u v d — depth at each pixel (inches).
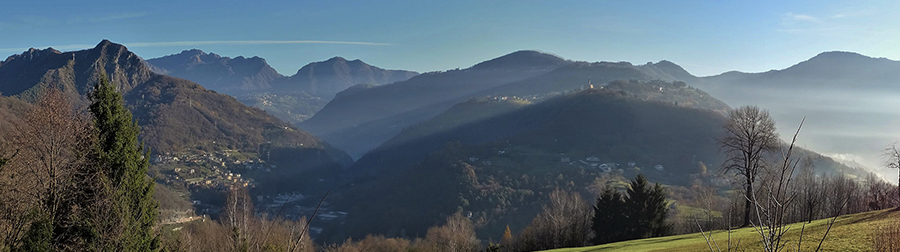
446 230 2554.1
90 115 945.5
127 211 866.8
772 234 254.5
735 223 1998.0
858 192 2324.1
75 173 880.9
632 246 1371.8
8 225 904.9
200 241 1576.0
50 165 920.3
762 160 1437.0
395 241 3324.3
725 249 868.6
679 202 3649.1
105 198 853.2
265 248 812.6
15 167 930.7
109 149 919.0
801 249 737.6
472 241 2605.8
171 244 1133.1
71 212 876.0
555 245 2194.9
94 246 823.7
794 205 1611.7
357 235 4495.6
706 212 2369.6
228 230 866.8
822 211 2170.3
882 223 842.2
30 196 925.8
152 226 970.1
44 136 930.7
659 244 1307.8
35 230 813.9
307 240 1691.7
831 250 694.5
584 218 2294.5
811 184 2139.5
